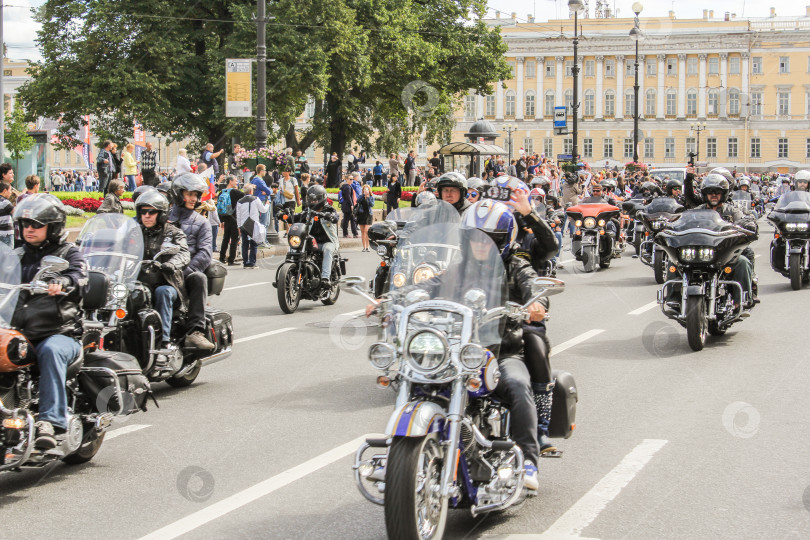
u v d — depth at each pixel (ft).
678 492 18.51
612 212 66.03
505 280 16.69
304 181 83.87
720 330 37.27
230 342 30.37
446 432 14.98
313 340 37.65
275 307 47.83
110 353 21.81
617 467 20.18
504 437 16.63
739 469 20.02
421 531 14.37
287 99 134.31
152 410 26.22
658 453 21.27
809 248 52.65
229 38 133.80
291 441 22.72
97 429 20.92
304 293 46.52
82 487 19.40
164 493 18.90
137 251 25.17
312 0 134.31
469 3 178.29
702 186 36.83
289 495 18.63
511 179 18.44
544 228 18.34
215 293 30.42
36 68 138.21
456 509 17.03
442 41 176.35
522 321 17.61
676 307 35.47
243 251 68.59
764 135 330.95
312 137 169.37
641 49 338.34
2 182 42.01
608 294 51.88
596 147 345.92
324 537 16.24
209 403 26.96
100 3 130.41
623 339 37.06
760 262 70.13
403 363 15.16
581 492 18.56
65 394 19.58
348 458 21.20
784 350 34.27
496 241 17.13
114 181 41.63
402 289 16.60
